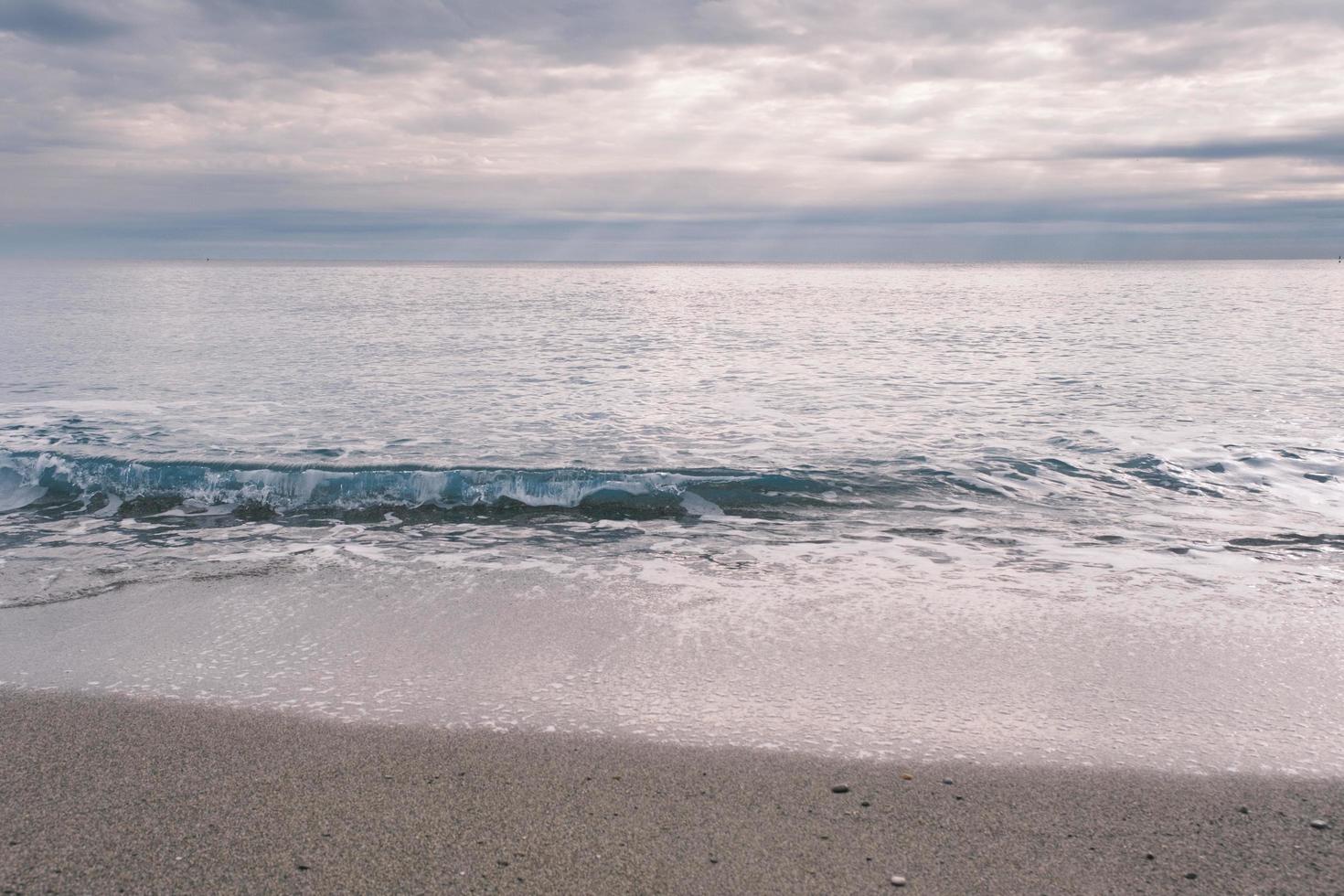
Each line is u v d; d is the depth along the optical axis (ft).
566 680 14.76
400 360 66.18
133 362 64.34
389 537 24.77
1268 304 143.43
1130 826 10.28
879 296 185.06
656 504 28.04
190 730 12.92
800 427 40.22
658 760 11.95
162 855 9.65
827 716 13.30
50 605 18.86
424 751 12.24
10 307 129.39
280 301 153.38
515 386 53.36
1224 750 12.14
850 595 19.24
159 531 25.39
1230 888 9.09
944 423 40.65
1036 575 20.57
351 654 16.05
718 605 18.67
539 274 431.84
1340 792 11.02
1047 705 13.62
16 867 9.39
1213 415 41.65
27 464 31.12
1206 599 18.66
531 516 26.99
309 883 9.11
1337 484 29.07
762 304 151.23
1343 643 16.10
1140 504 27.30
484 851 9.73
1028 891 9.04
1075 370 58.90
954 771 11.60
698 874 9.30
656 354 70.95
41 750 12.29
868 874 9.32
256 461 32.91
